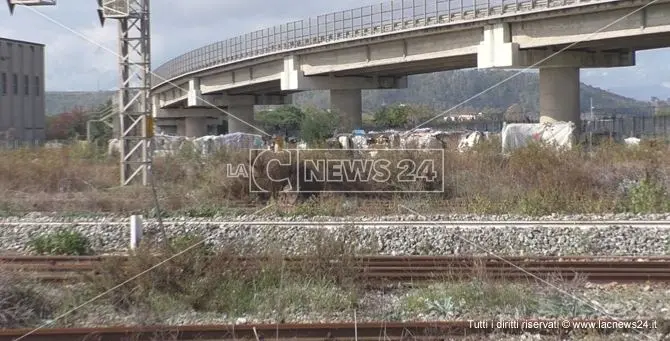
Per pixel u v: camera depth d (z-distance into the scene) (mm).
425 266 13727
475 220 19359
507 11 43312
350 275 11992
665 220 19141
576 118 46688
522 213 20938
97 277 11273
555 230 17234
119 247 16828
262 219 19938
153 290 10984
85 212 21547
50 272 12953
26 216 20812
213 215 21188
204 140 35312
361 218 19938
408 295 11508
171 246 11953
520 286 11453
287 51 61344
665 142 30047
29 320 10297
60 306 10805
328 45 57406
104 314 10492
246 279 11547
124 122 27906
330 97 64375
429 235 16875
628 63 48219
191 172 26531
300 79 61156
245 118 85188
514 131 35219
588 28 40062
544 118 46875
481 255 14508
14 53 64500
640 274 12922
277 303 10820
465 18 45906
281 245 14711
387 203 22344
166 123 121938
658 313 10211
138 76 28094
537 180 23672
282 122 101500
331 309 10789
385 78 64562
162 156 28734
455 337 9305
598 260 14414
